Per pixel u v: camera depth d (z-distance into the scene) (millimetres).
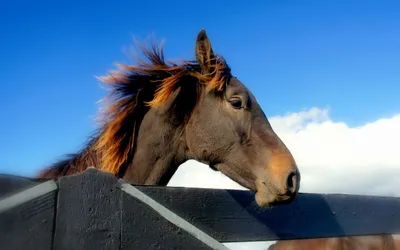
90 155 3193
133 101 3350
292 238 2186
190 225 1482
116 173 3184
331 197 2492
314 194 2410
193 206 1799
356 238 5086
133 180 3217
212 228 1844
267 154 2883
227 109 3107
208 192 1868
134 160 3254
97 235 1300
